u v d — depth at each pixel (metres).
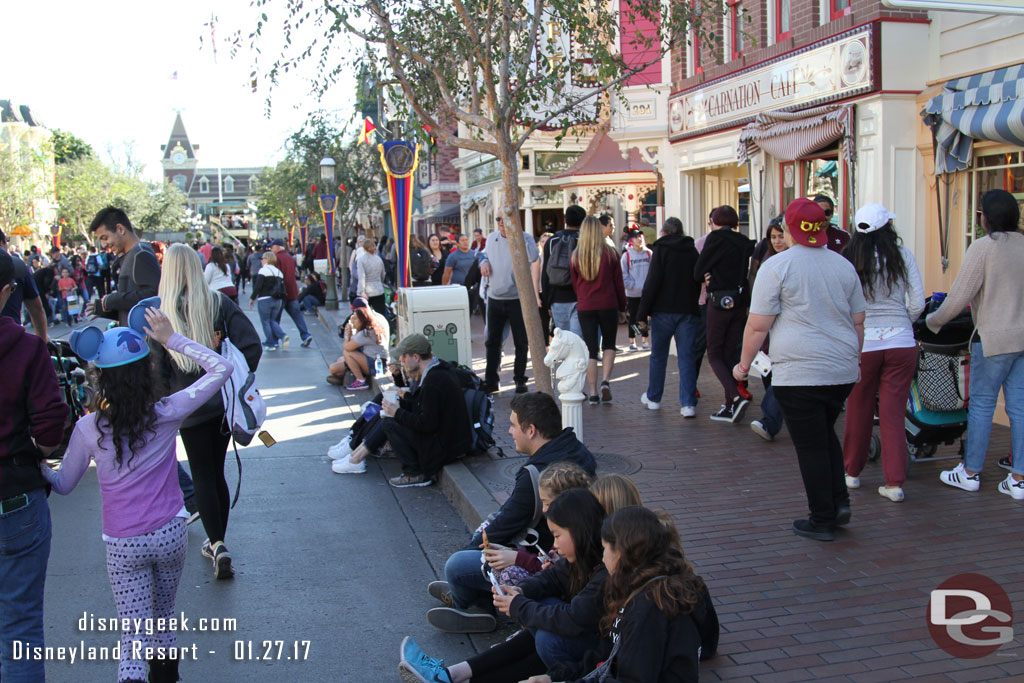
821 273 5.29
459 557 4.71
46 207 67.81
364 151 30.58
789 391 5.32
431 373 7.53
